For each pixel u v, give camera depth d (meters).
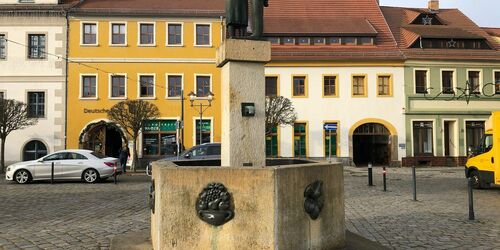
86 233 7.88
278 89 32.03
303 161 7.38
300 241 5.25
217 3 32.94
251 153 6.88
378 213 10.27
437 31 35.22
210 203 5.02
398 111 32.38
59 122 30.25
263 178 4.96
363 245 6.46
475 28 37.84
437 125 32.62
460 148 32.75
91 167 18.91
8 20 30.27
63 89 30.36
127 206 11.55
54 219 9.48
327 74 32.16
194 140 30.94
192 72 31.09
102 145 30.92
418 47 33.72
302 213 5.28
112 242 6.53
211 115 31.06
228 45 6.79
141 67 30.84
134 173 25.61
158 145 30.64
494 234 7.79
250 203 4.99
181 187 5.10
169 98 30.84
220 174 5.07
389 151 32.50
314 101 32.06
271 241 4.93
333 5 37.38
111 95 30.67
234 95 6.86
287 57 31.89
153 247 5.89
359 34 33.31
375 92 32.28
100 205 11.76
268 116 26.69
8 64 30.27
